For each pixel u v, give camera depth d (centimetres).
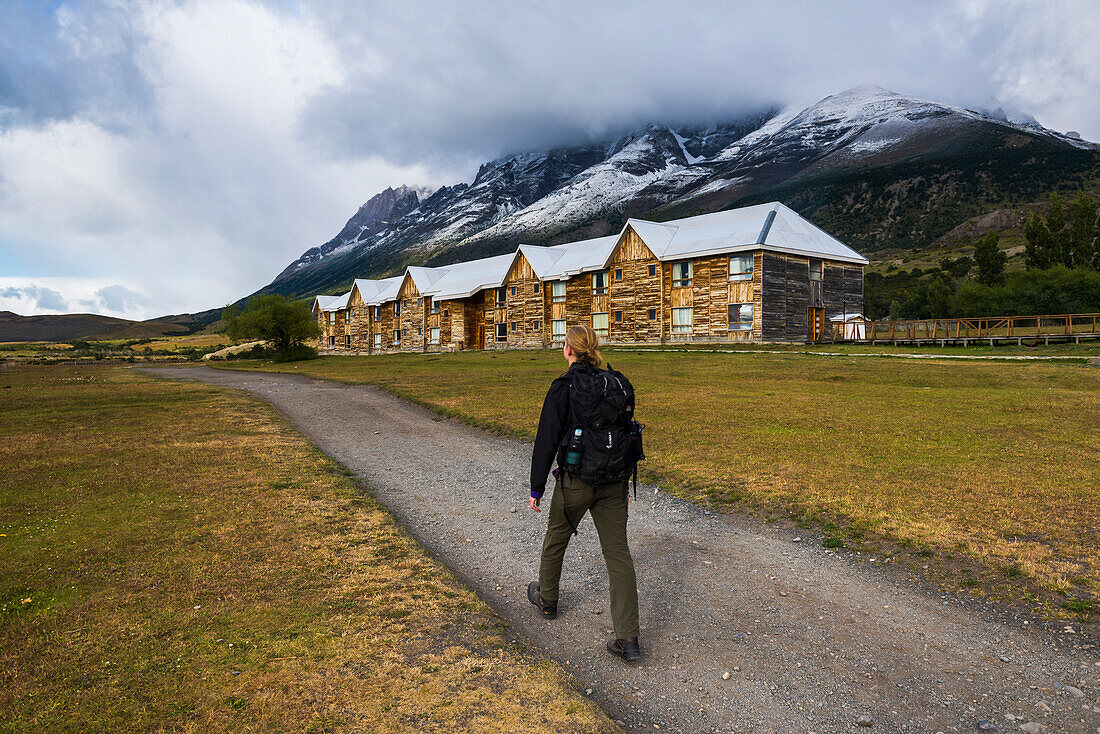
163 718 303
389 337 6888
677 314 4275
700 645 423
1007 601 460
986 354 2823
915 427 1136
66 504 712
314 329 5566
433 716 314
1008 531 581
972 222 15662
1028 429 1094
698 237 4284
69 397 2086
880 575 523
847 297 4397
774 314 3872
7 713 304
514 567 577
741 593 507
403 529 657
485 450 1150
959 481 754
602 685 373
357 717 310
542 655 399
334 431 1399
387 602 458
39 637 386
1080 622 424
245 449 1083
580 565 579
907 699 354
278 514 680
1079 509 632
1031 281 4762
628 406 412
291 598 459
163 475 868
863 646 416
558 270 5038
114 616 418
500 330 5653
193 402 1903
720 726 332
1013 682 367
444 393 1975
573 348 430
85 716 303
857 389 1811
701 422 1250
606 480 404
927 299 5706
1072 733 318
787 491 746
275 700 322
